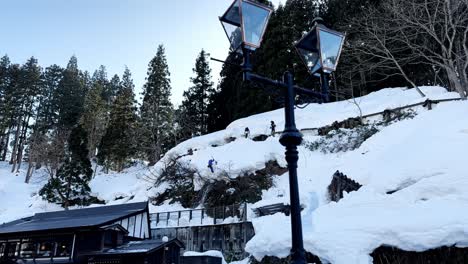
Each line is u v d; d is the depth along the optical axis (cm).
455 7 2017
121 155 4000
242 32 410
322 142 2312
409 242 666
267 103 3244
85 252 1552
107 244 1577
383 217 808
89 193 3166
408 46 2350
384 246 699
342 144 2186
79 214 2025
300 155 2273
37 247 1670
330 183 1694
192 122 4144
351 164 1708
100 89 5525
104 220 1644
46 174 4191
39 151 3884
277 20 3600
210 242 1750
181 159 2777
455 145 1198
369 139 1922
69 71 5984
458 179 876
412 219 729
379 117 2320
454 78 1958
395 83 3278
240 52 437
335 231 780
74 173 3077
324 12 3744
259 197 1998
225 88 3978
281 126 2653
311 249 765
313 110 2922
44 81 5722
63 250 1620
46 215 2111
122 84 6425
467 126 1349
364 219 830
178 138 4162
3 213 3073
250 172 2236
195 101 4347
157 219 2077
